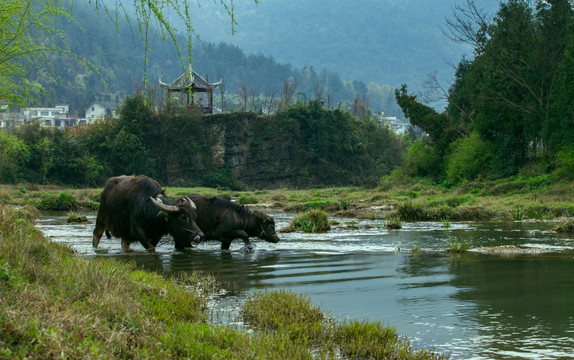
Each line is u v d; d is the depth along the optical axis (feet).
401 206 76.18
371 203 112.88
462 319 20.79
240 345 16.93
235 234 41.96
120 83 585.63
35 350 13.88
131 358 15.33
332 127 281.95
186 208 38.60
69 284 20.88
